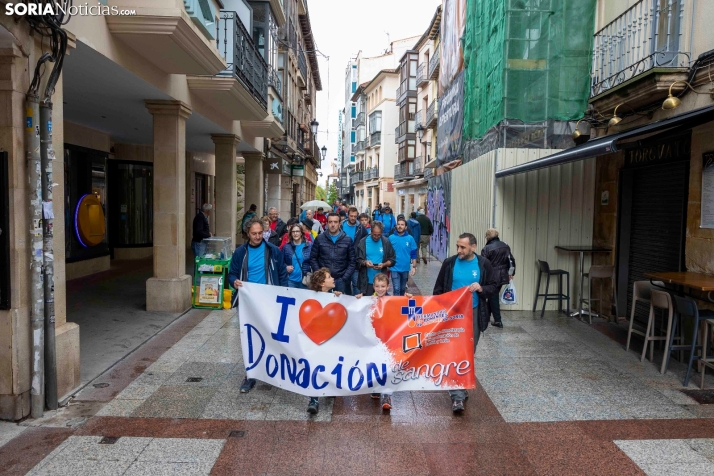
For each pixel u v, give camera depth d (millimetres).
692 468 3906
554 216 9430
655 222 7703
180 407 4902
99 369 5855
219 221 12922
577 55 9844
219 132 12438
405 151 35750
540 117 9914
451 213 14539
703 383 5633
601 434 4469
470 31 13234
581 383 5715
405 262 8977
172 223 8750
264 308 5086
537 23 9844
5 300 4449
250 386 5332
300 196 37594
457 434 4453
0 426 4426
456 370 4910
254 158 16984
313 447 4176
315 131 30109
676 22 6992
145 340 7082
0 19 4055
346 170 69625
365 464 3926
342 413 4863
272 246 5859
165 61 7230
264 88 11953
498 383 5707
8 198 4391
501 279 8008
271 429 4488
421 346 4918
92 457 3945
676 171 7152
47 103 4547
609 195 8820
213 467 3844
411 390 4914
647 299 6734
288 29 22625
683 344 6523
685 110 6746
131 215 15219
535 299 9297
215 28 8141
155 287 8695
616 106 7727
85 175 11820
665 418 4805
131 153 15094
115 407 4871
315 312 4961
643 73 6789
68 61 6152
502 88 9984
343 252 7539
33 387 4605
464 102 14227
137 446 4129
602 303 8945
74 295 9797
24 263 4520
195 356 6430
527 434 4461
